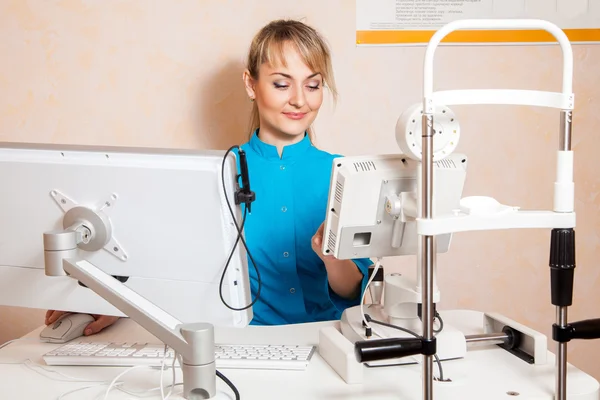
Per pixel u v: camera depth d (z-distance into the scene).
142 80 2.25
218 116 2.28
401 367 1.23
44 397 1.12
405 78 2.30
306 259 1.95
